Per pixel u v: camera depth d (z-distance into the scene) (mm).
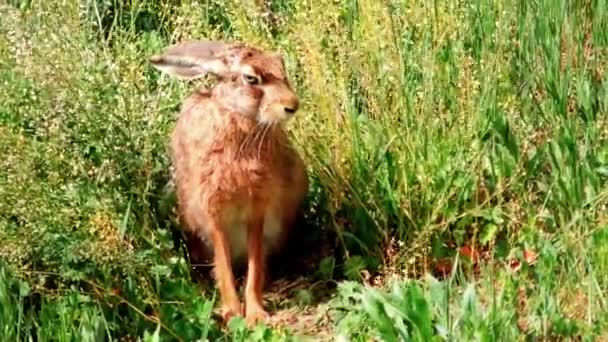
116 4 11391
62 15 9711
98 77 9094
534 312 7988
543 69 9898
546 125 9570
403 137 9289
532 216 9039
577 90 9758
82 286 8453
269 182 8719
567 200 8984
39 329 7906
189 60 8672
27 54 9180
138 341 8117
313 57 9398
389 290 8539
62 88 9000
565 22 10102
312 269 9336
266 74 8477
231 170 8633
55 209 8477
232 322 8453
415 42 9945
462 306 7785
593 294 8086
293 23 10031
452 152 9289
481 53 9914
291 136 9250
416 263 8836
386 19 9773
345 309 8516
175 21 10812
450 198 9117
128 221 8836
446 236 9055
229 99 8539
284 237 9234
